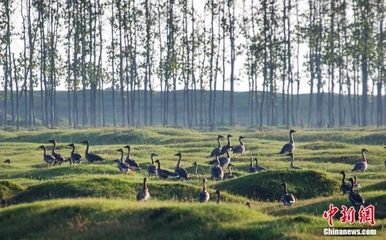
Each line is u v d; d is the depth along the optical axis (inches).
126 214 1130.7
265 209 1459.2
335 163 2298.2
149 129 3705.7
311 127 4840.1
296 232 1047.6
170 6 4926.2
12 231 1135.0
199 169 2074.3
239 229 1043.9
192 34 4950.8
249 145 2935.5
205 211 1114.7
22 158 2452.0
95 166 1983.3
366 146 2815.0
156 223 1089.4
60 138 3437.5
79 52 4940.9
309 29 4953.3
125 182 1610.5
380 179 1897.1
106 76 4980.3
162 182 1649.9
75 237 1069.8
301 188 1701.5
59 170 1934.1
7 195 1584.6
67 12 4926.2
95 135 3447.3
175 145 2997.0
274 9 4931.1
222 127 4744.1
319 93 4985.2
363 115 4800.7
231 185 1728.6
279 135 3540.8
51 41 4886.8
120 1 4872.0
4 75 4884.4
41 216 1161.4
